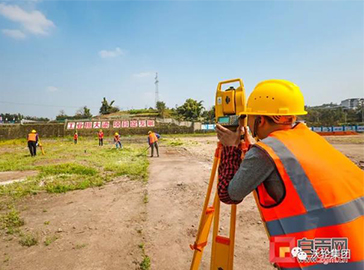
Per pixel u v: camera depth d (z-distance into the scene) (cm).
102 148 1783
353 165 111
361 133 3247
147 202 480
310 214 96
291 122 125
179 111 5953
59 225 377
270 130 125
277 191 103
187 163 960
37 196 536
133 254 288
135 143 2338
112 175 740
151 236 334
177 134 3988
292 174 99
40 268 263
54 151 1562
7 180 696
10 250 303
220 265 160
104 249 301
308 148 106
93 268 261
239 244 303
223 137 129
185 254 286
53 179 683
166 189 568
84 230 357
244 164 109
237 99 145
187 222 379
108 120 4019
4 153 1489
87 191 572
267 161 103
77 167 834
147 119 4112
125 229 358
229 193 114
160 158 1145
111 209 445
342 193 98
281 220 101
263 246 298
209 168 827
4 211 444
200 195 515
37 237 336
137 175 729
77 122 3922
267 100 122
